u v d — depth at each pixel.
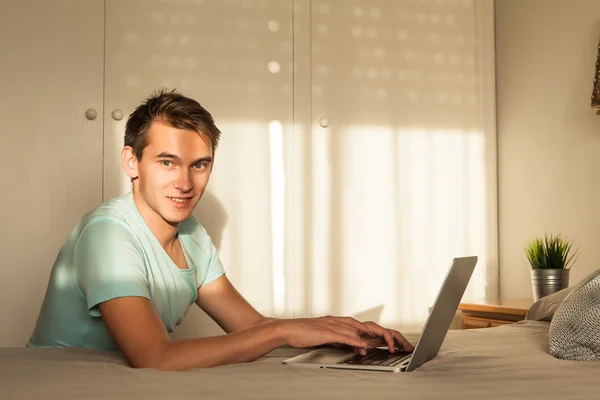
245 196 2.85
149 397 0.90
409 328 3.05
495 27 3.24
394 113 3.07
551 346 1.25
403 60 3.09
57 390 0.94
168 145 1.44
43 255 2.60
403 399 0.88
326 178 2.96
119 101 2.71
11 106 2.59
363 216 3.01
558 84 2.86
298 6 2.95
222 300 1.72
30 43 2.62
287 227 2.90
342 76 3.00
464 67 3.18
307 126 2.94
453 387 0.97
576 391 0.93
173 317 1.57
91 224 1.41
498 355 1.27
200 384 0.99
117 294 1.29
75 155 2.65
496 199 3.21
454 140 3.15
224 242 2.82
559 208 2.85
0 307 2.55
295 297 2.90
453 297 1.23
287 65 2.93
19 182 2.59
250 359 1.24
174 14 2.79
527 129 3.04
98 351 1.37
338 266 2.96
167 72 2.77
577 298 1.25
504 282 3.16
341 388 0.96
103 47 2.69
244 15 2.88
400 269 3.05
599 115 2.65
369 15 3.05
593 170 2.67
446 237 3.12
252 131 2.87
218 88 2.84
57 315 1.48
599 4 2.66
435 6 3.15
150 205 1.48
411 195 3.08
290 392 0.93
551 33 2.90
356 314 2.98
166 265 1.52
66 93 2.65
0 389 0.95
